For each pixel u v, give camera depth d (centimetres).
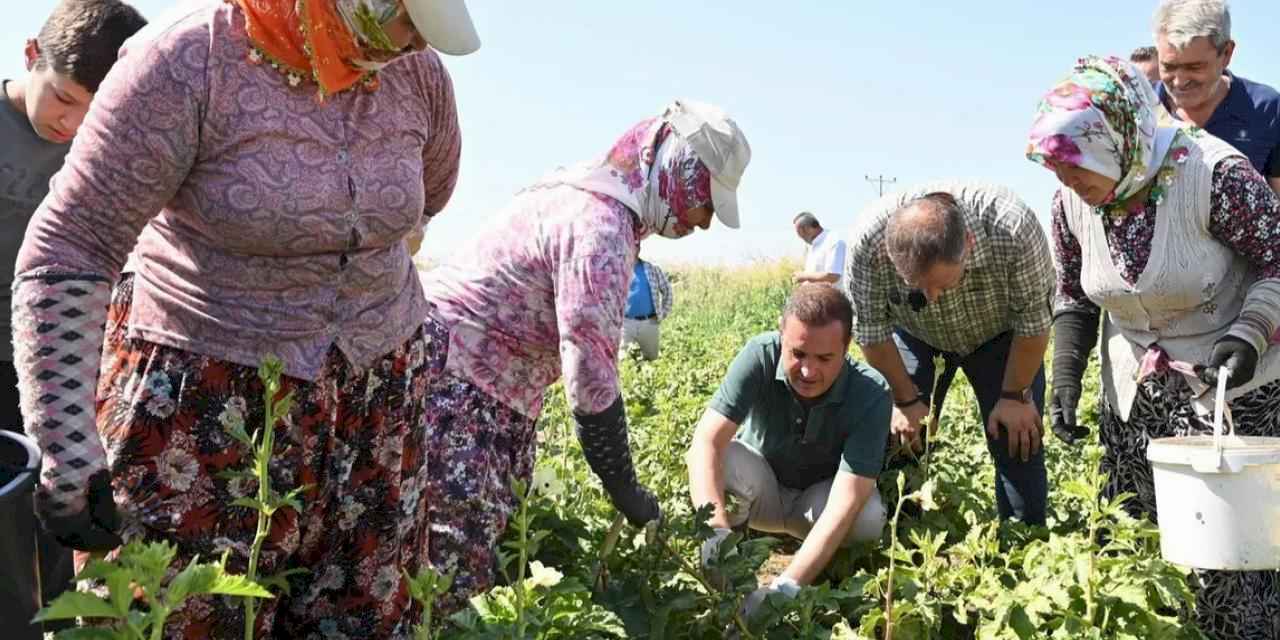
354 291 261
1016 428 499
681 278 2731
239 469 252
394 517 280
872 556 489
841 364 446
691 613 391
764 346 468
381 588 281
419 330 287
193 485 250
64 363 224
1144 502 426
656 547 388
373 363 269
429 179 304
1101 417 438
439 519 355
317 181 245
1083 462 640
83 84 346
